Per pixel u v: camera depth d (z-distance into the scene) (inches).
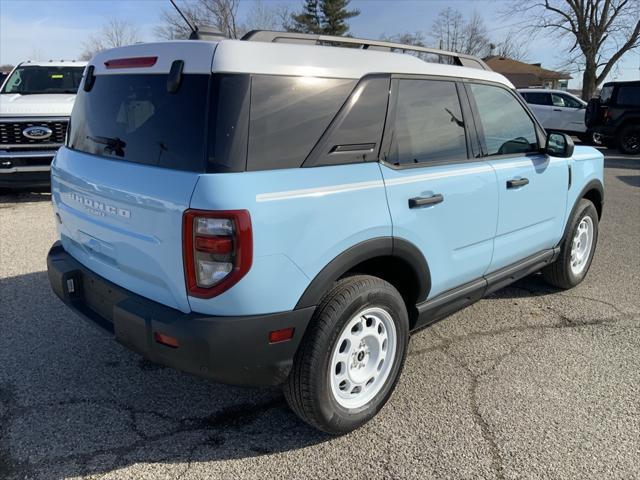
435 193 117.9
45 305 170.4
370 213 103.8
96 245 111.0
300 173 95.1
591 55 1061.8
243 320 90.7
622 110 630.5
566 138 152.9
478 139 135.5
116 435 109.9
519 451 106.7
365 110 106.5
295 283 94.2
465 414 118.6
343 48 107.3
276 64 95.3
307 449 106.7
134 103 103.5
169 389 127.1
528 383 131.4
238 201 86.6
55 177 127.9
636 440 110.3
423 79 120.8
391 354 115.5
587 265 197.0
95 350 143.9
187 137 92.0
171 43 98.7
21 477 97.3
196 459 103.4
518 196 145.7
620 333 159.2
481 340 154.2
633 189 406.6
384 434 111.5
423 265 118.1
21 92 342.3
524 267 159.0
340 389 108.5
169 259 92.1
